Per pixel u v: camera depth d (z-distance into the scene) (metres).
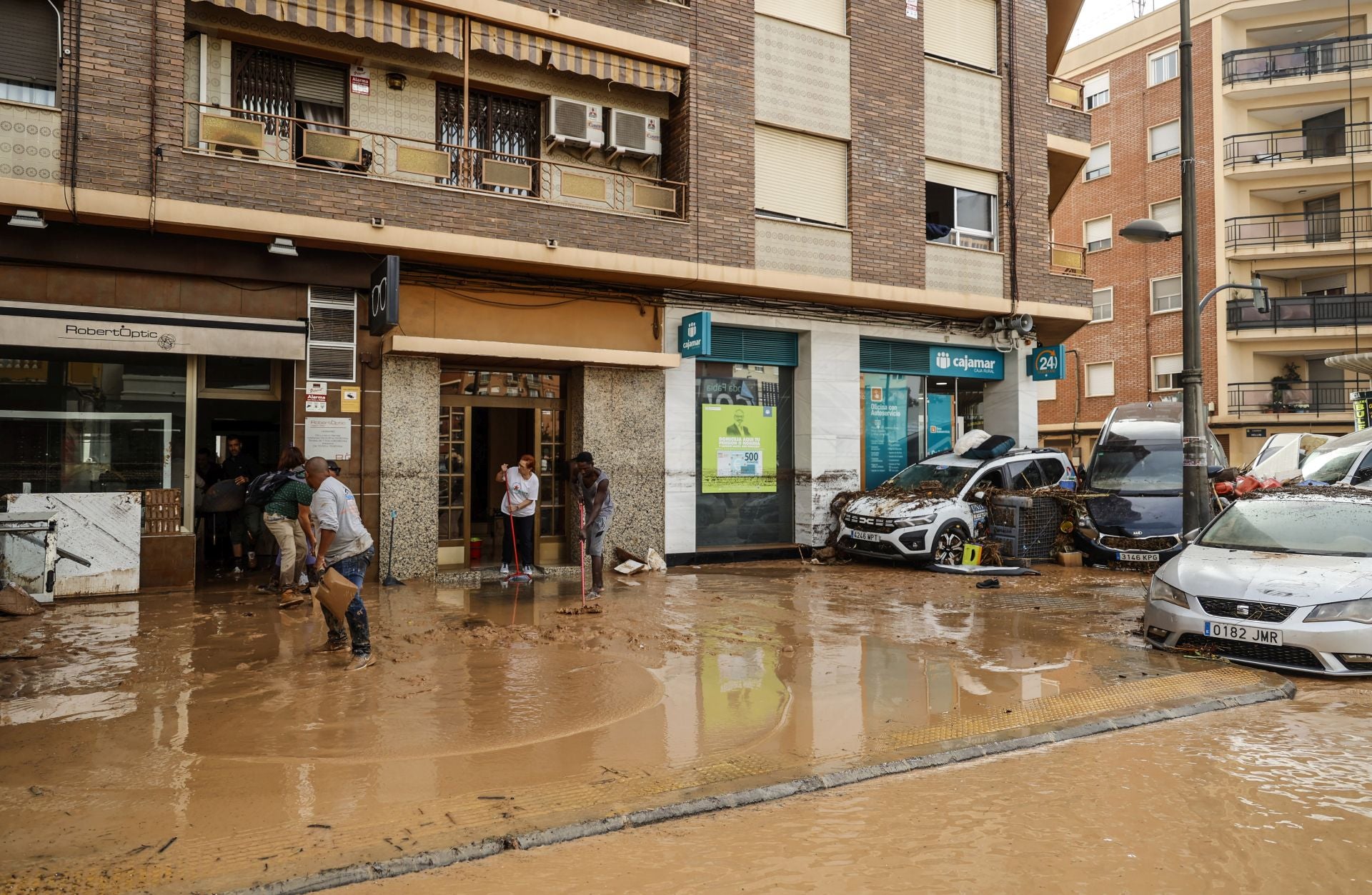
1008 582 11.83
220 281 10.65
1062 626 8.62
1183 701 5.88
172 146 9.96
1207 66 30.05
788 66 14.58
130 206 9.64
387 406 11.52
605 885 3.32
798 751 4.82
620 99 13.72
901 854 3.62
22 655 6.96
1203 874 3.45
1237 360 29.44
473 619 8.82
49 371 10.41
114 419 10.66
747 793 4.19
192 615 8.73
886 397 16.45
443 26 11.49
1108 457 14.74
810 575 12.59
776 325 14.71
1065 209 34.19
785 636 8.06
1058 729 5.25
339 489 7.13
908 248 15.63
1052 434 34.12
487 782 4.30
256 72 11.41
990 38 17.20
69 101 9.50
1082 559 13.61
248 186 10.32
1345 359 18.88
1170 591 7.59
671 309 13.78
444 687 6.14
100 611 8.95
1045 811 4.09
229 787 4.21
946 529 13.16
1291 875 3.45
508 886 3.31
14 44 9.74
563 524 13.42
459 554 12.59
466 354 11.74
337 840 3.58
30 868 3.32
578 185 12.77
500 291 12.43
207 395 11.40
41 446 10.38
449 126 12.65
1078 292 17.86
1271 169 28.92
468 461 12.67
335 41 11.66
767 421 15.10
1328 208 29.39
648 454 13.52
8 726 5.16
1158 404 15.36
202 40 11.02
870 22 15.47
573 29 12.34
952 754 4.82
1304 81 28.66
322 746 4.85
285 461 9.62
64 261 9.74
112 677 6.32
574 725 5.28
